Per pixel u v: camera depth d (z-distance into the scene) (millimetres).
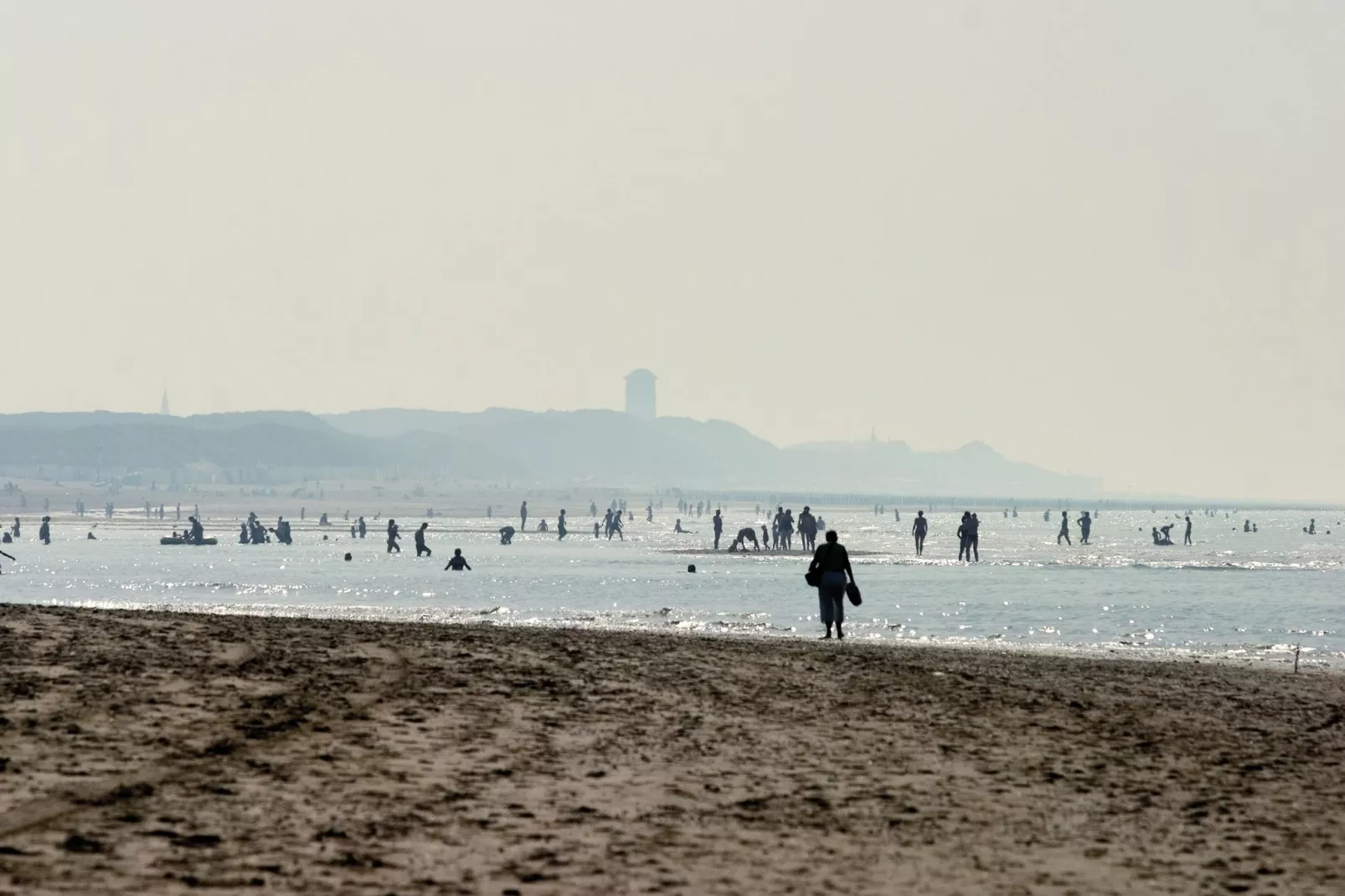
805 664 58781
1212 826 29828
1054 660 69688
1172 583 162875
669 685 49469
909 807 30531
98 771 30281
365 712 40031
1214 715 48469
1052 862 26062
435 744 35656
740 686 50156
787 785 32531
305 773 31250
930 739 40219
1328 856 27250
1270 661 80438
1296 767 38031
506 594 142625
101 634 56344
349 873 23000
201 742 34281
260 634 60594
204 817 26547
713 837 27016
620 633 75875
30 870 22062
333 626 68625
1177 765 37500
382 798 29062
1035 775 35219
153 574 181125
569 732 38500
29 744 32719
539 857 24688
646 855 25266
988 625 107250
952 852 26547
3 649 49188
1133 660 76000
